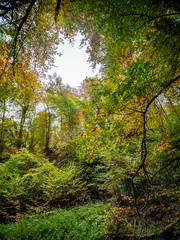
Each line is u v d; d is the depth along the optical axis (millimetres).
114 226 4543
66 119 17938
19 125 14266
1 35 4199
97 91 2291
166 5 1886
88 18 2996
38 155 11836
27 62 5324
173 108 3961
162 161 4340
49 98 18453
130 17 2098
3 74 4809
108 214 4703
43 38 4961
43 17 4254
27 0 3201
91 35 3844
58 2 2979
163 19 2098
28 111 15469
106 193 10812
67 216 6344
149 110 3357
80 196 9133
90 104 2387
